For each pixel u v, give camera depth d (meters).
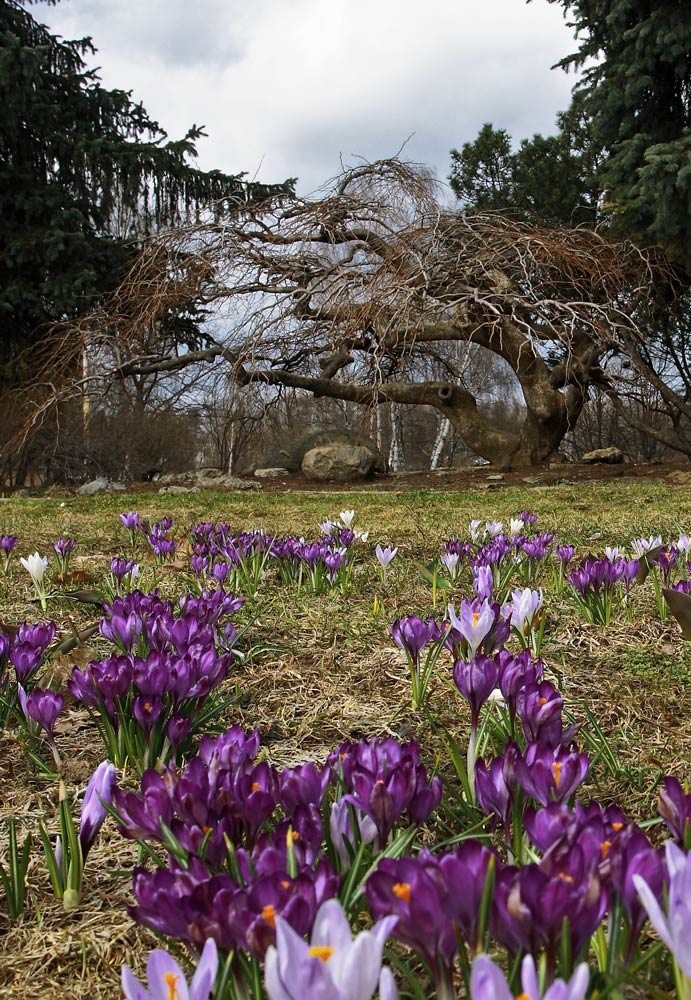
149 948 1.61
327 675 3.39
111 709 2.44
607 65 20.62
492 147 30.20
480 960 0.81
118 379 21.64
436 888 1.03
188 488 19.41
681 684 3.20
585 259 19.97
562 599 4.66
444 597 4.80
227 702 2.62
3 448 21.53
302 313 19.86
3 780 2.46
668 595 3.33
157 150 24.41
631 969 1.17
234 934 1.09
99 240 22.53
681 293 22.61
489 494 13.88
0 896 1.83
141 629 3.07
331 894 1.11
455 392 22.03
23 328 22.34
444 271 19.25
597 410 34.38
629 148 19.48
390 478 21.08
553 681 3.24
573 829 1.25
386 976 0.88
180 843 1.41
